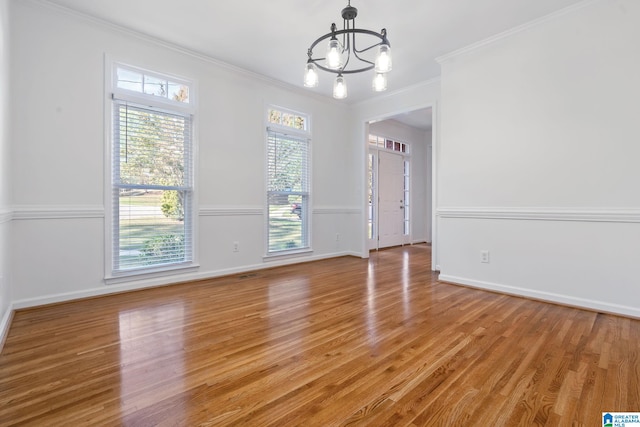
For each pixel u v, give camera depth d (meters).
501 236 3.17
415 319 2.44
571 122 2.73
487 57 3.24
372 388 1.52
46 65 2.70
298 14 2.85
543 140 2.89
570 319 2.43
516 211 3.05
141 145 3.25
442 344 2.00
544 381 1.58
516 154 3.05
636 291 2.45
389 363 1.76
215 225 3.82
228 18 2.92
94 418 1.30
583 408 1.37
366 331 2.21
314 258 4.98
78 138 2.87
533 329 2.24
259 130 4.24
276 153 4.49
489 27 3.03
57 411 1.34
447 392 1.49
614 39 2.53
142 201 3.29
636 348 1.94
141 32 3.16
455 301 2.90
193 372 1.67
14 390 1.50
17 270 2.59
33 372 1.66
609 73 2.55
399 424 1.27
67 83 2.81
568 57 2.74
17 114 2.56
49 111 2.72
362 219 5.34
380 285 3.48
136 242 3.25
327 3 2.69
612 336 2.11
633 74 2.45
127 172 3.17
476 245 3.36
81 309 2.65
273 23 3.00
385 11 2.78
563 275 2.79
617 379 1.59
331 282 3.61
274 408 1.37
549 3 2.67
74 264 2.87
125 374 1.64
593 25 2.62
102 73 2.99
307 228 4.90
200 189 3.67
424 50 3.47
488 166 3.25
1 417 1.30
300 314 2.56
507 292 3.13
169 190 3.47
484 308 2.70
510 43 3.08
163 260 3.43
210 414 1.33
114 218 3.11
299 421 1.29
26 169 2.62
